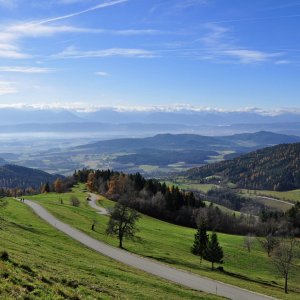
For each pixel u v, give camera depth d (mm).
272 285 84188
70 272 38219
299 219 183500
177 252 103438
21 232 69750
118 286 38875
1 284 23125
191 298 46469
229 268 99562
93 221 124312
